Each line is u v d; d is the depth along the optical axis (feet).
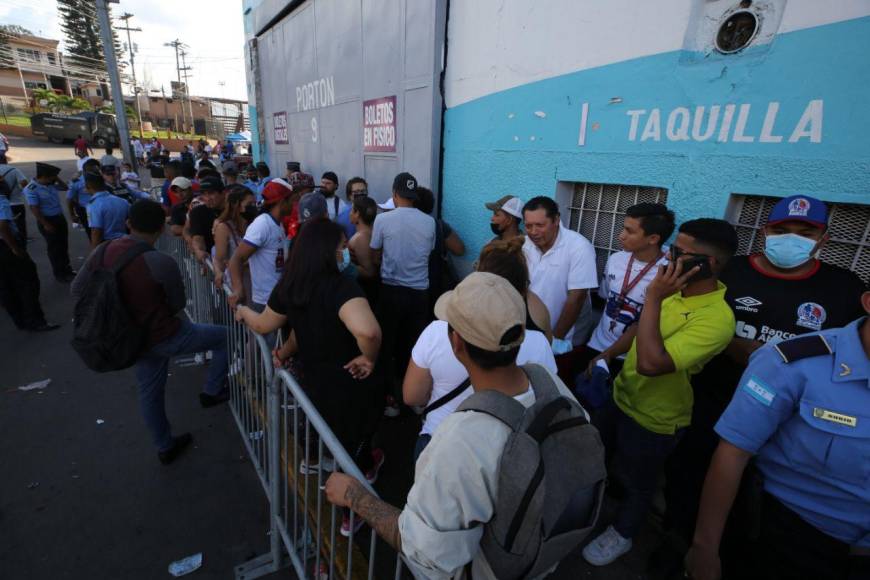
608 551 7.32
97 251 8.38
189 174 24.59
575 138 9.23
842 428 3.93
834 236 6.48
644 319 5.62
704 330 5.63
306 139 23.71
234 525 7.98
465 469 2.88
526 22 9.94
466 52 11.83
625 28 8.00
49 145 97.35
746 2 6.48
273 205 11.30
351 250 11.96
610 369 8.32
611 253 9.53
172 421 10.89
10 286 15.46
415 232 10.90
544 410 3.11
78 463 9.40
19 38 170.09
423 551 2.96
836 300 5.85
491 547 2.98
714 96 6.95
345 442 7.25
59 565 7.10
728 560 5.19
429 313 12.41
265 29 27.22
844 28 5.57
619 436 7.13
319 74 20.74
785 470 4.44
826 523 4.25
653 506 8.39
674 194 7.69
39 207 19.89
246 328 8.21
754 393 4.37
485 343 3.18
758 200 7.04
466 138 12.28
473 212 12.39
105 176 25.44
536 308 5.99
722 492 4.61
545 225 8.41
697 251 5.62
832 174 5.89
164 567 7.13
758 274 6.44
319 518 5.65
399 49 14.14
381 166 16.37
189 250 15.17
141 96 182.19
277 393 6.68
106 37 36.63
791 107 6.16
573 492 3.05
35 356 14.08
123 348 8.04
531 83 10.03
